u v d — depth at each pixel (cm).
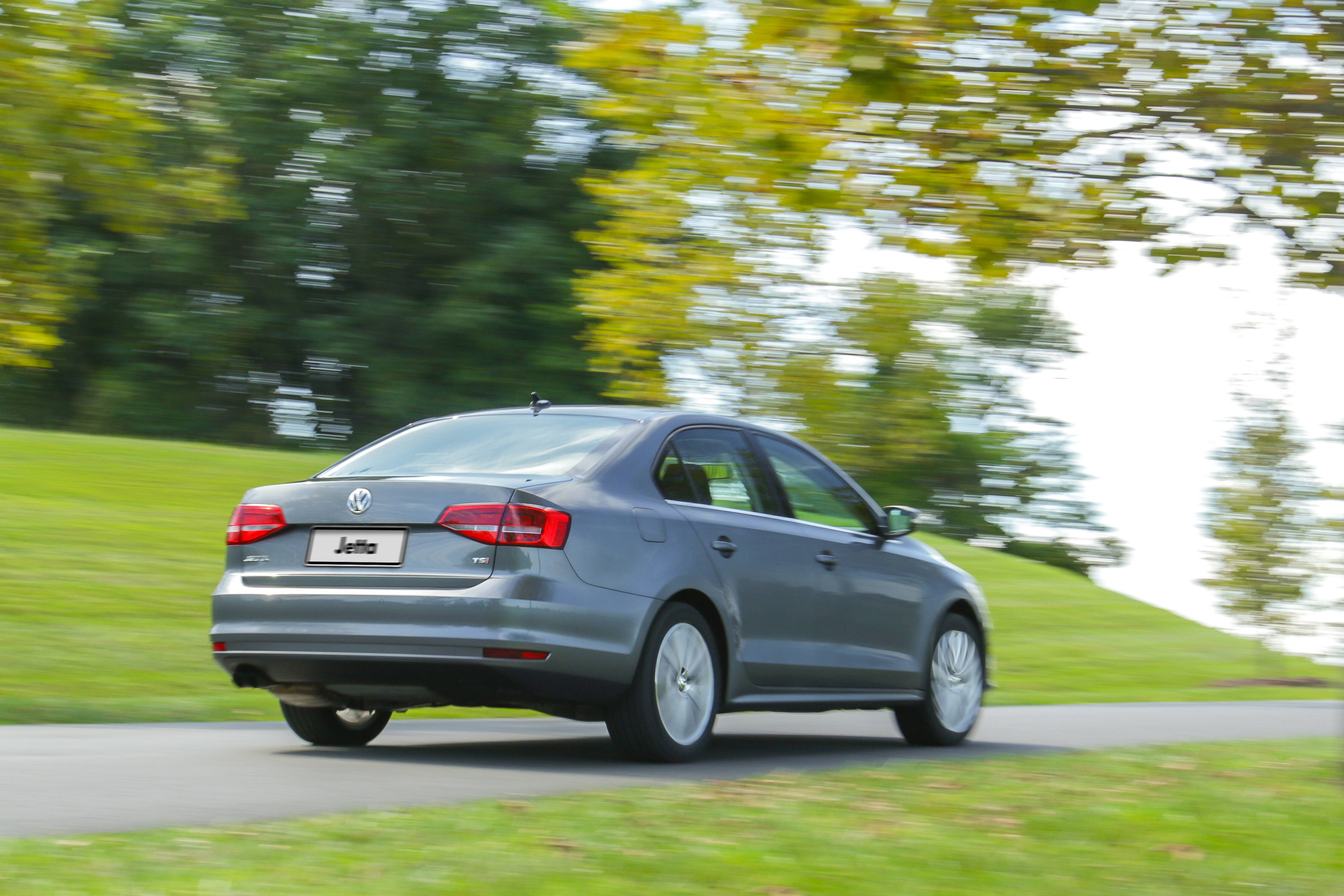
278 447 4631
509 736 1012
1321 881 432
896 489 5916
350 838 467
